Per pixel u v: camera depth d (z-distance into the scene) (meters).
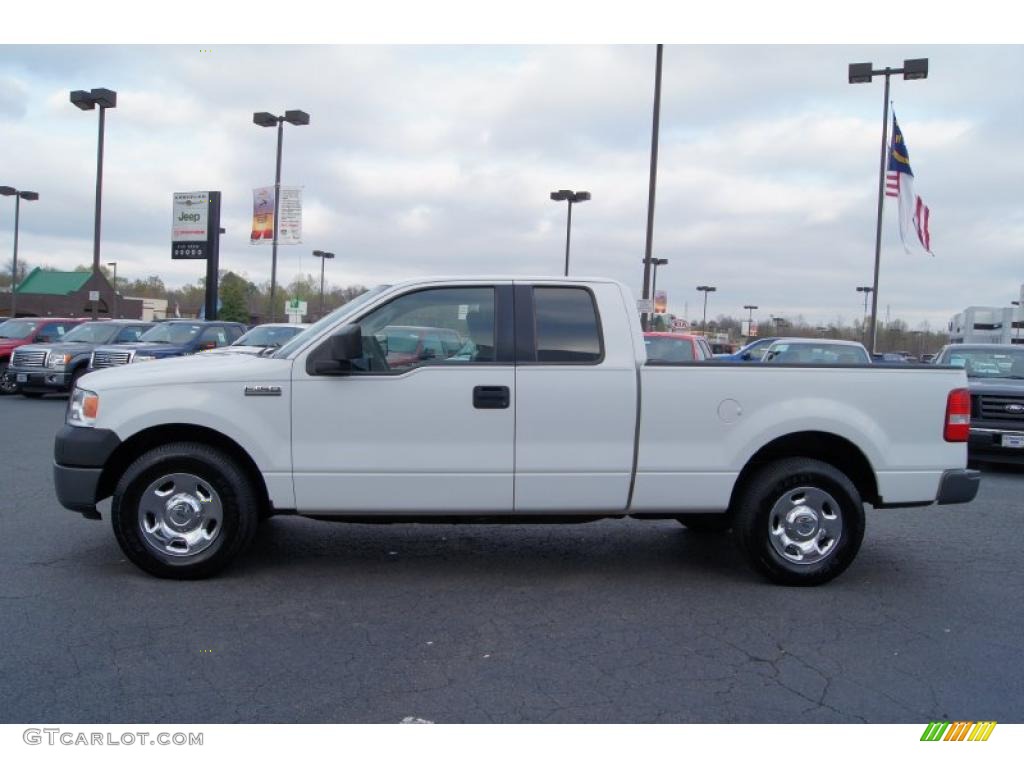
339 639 4.50
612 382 5.30
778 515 5.49
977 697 3.92
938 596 5.43
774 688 3.98
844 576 5.86
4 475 8.88
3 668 4.04
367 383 5.22
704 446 5.38
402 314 5.41
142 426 5.20
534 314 5.39
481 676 4.06
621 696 3.86
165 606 4.95
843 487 5.44
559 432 5.30
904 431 5.50
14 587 5.23
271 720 3.57
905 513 8.16
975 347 12.84
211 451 5.31
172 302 96.25
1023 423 10.55
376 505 5.27
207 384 5.23
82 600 5.01
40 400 18.20
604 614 4.99
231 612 4.88
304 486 5.25
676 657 4.34
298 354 5.25
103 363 17.02
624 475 5.34
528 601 5.21
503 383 5.26
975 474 5.58
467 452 5.26
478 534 6.94
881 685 4.04
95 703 3.70
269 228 34.47
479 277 5.46
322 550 6.30
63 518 6.97
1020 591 5.57
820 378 5.44
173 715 3.60
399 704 3.74
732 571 5.95
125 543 5.26
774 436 5.38
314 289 68.44
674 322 36.56
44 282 70.75
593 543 6.70
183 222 36.47
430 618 4.86
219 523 5.31
